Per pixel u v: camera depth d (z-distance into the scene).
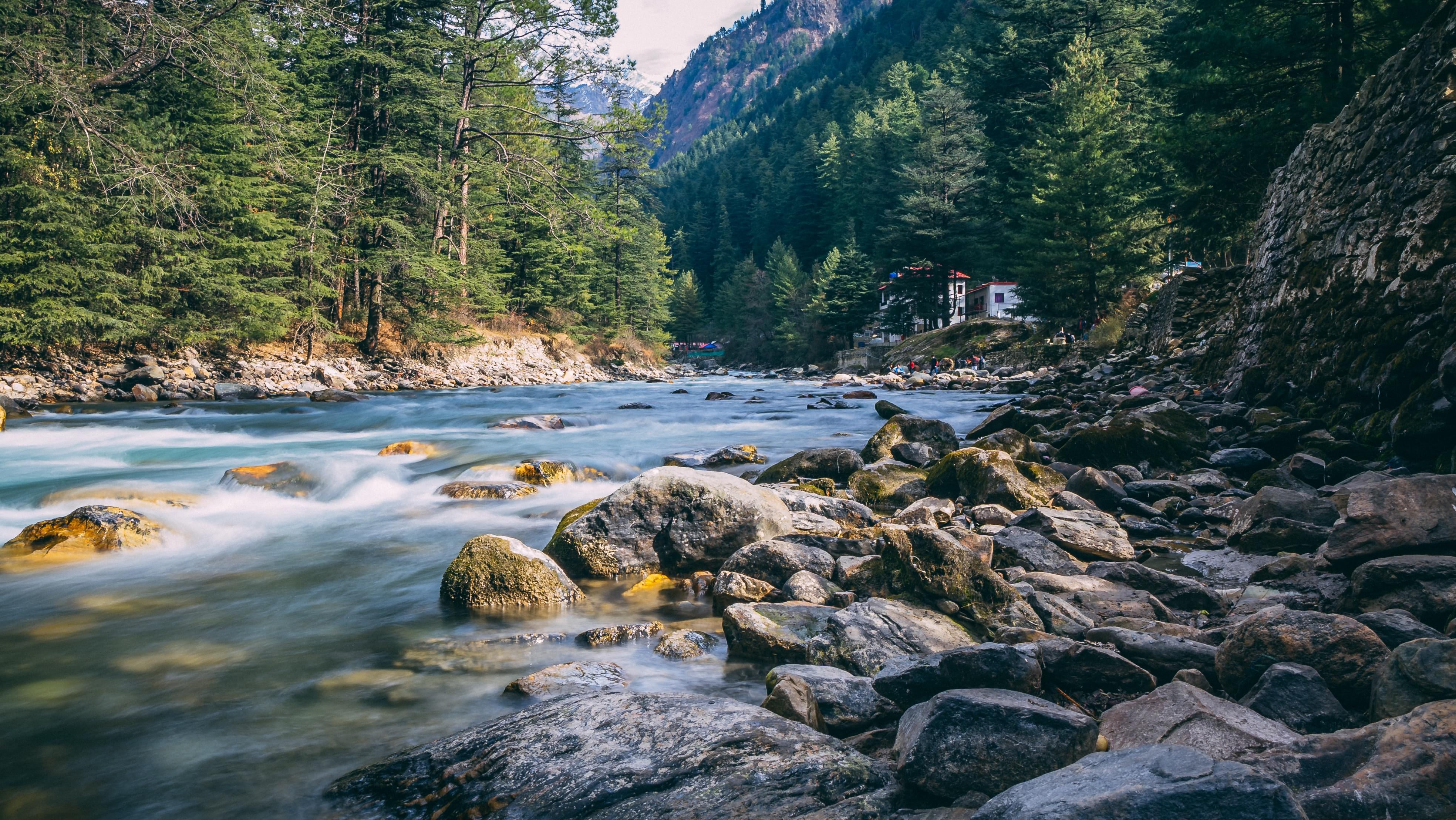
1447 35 8.55
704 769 3.02
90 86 23.88
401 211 35.16
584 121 37.62
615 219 45.72
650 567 6.60
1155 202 36.25
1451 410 6.53
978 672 3.64
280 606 5.68
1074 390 21.73
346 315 35.41
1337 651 3.38
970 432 14.67
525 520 8.38
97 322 23.69
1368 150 9.97
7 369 23.28
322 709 3.99
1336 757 2.61
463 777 3.13
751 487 7.03
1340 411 8.95
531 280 47.62
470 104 36.91
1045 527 6.80
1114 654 3.83
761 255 126.38
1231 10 22.48
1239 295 15.34
